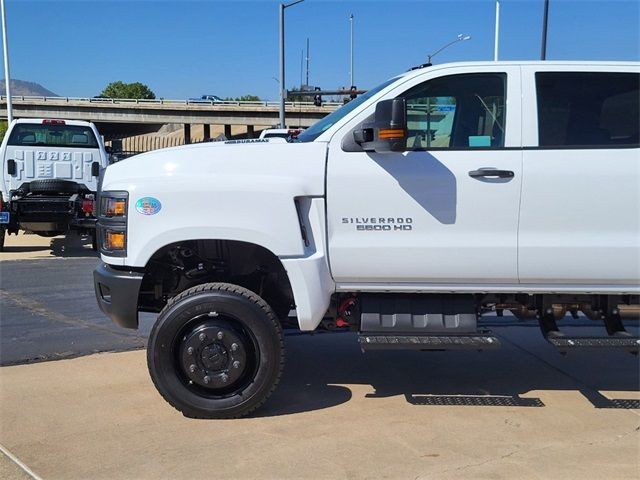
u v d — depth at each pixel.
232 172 4.32
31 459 3.82
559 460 3.84
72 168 12.85
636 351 4.34
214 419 4.39
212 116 71.12
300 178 4.32
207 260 4.75
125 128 89.50
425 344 4.31
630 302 4.69
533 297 4.82
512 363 5.85
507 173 4.31
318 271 4.33
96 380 5.23
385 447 4.00
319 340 6.59
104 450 3.94
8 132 12.52
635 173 4.32
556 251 4.34
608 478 3.62
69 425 4.32
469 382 5.30
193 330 4.30
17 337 6.54
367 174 4.33
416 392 5.03
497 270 4.38
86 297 8.45
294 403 4.75
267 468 3.72
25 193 12.04
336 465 3.76
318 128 4.76
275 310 4.97
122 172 4.44
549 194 4.32
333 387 5.13
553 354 6.14
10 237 15.35
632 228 4.35
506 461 3.82
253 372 4.35
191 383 4.37
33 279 9.73
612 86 4.48
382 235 4.36
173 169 4.35
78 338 6.52
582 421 4.46
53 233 12.88
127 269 4.44
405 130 4.04
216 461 3.80
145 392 4.95
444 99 4.49
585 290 4.45
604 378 5.43
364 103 4.46
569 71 4.48
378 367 5.69
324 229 4.37
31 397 4.84
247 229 4.27
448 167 4.32
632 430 4.30
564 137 4.42
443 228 4.35
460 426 4.34
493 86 4.50
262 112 69.88
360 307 4.55
